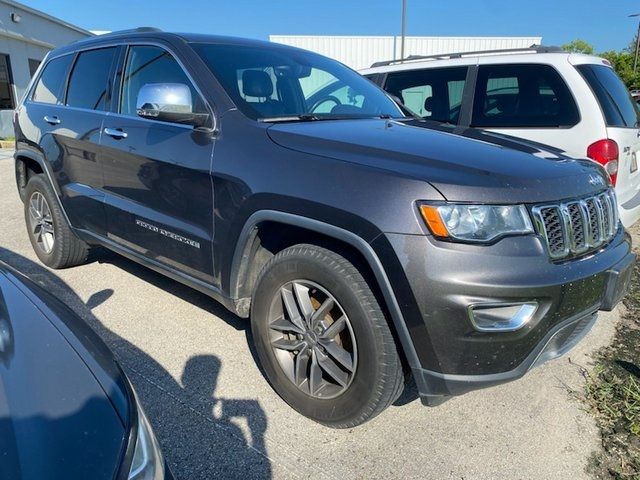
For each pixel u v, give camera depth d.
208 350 3.09
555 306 2.04
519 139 2.90
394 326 2.08
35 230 4.41
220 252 2.67
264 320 2.53
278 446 2.29
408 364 2.12
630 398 2.70
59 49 4.33
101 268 4.38
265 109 2.85
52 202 4.07
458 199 1.96
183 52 3.04
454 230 1.95
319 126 2.63
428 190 1.99
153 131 3.03
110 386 1.39
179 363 2.94
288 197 2.29
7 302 1.67
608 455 2.29
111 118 3.40
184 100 2.75
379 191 2.06
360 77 3.91
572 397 2.72
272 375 2.56
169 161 2.87
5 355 1.40
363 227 2.06
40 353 1.43
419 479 2.13
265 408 2.56
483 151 2.37
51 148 3.96
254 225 2.46
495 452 2.29
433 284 1.94
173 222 2.93
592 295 2.22
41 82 4.36
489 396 2.72
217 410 2.53
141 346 3.12
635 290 4.16
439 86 5.20
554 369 3.00
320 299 2.41
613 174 4.11
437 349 1.99
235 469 2.15
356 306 2.15
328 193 2.17
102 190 3.51
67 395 1.30
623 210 4.16
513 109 4.63
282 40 26.09
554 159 2.47
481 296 1.92
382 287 2.04
